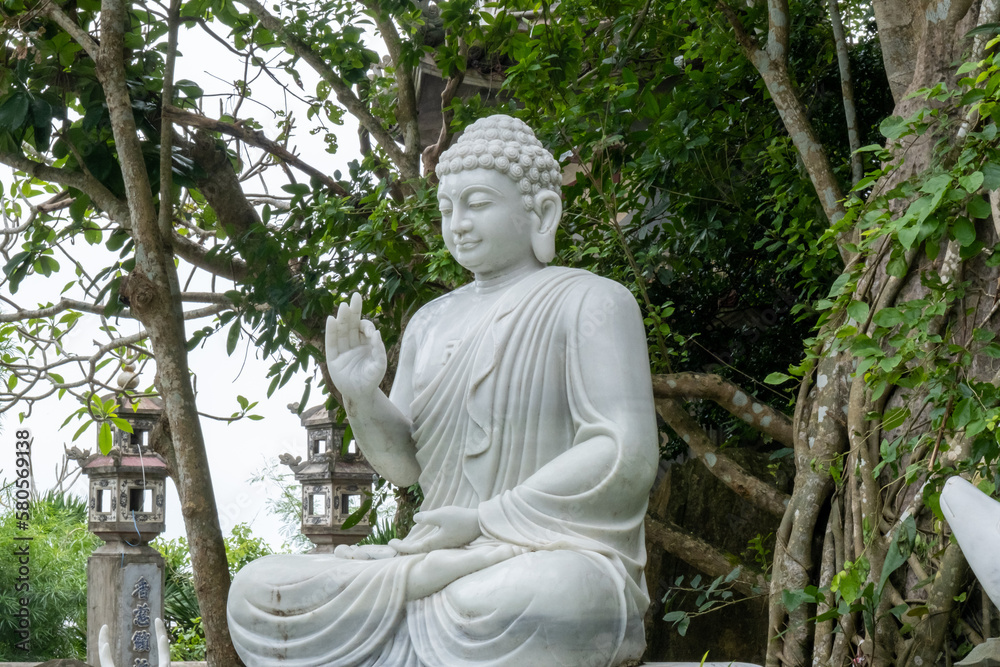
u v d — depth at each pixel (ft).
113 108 15.69
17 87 16.58
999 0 12.82
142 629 13.41
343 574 10.84
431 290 18.08
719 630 18.13
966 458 11.32
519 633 9.77
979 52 12.84
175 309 15.39
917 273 12.71
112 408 15.64
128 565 13.53
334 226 17.48
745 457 18.58
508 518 10.80
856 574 11.37
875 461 12.59
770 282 20.71
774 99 16.08
